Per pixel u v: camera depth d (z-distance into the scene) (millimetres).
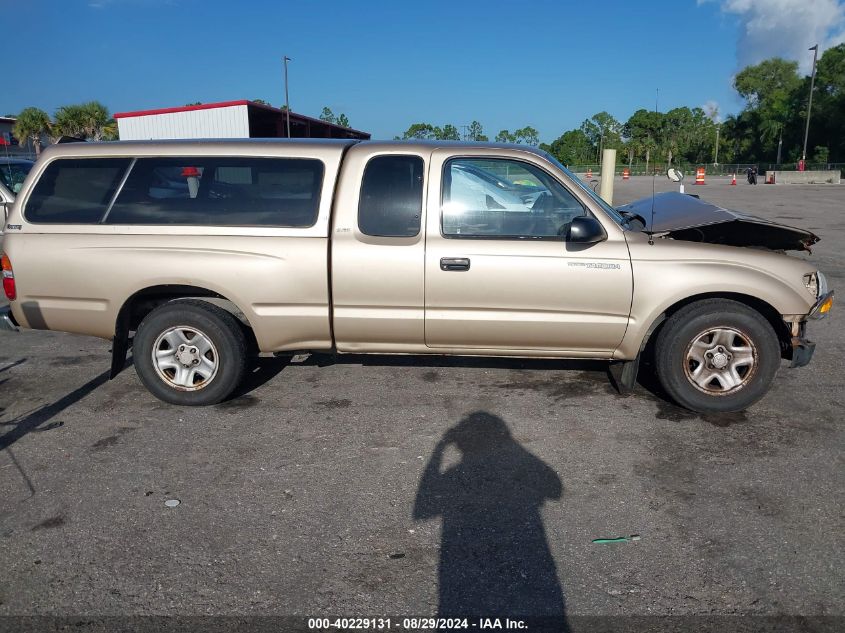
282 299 4637
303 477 3836
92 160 4816
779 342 4785
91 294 4727
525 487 3711
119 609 2734
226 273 4605
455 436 4367
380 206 4609
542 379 5406
